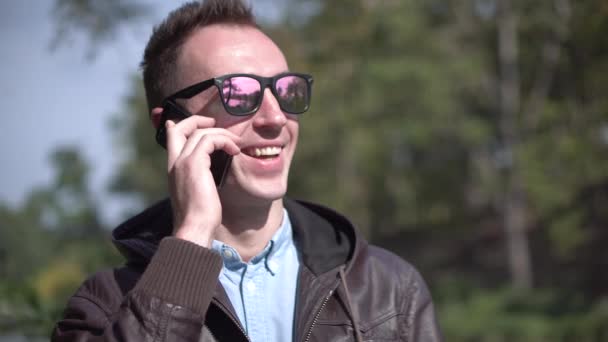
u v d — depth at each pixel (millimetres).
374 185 18750
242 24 1858
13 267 7824
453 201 22688
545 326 12922
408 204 20594
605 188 13477
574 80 9594
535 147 13984
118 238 1869
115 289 1740
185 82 1820
